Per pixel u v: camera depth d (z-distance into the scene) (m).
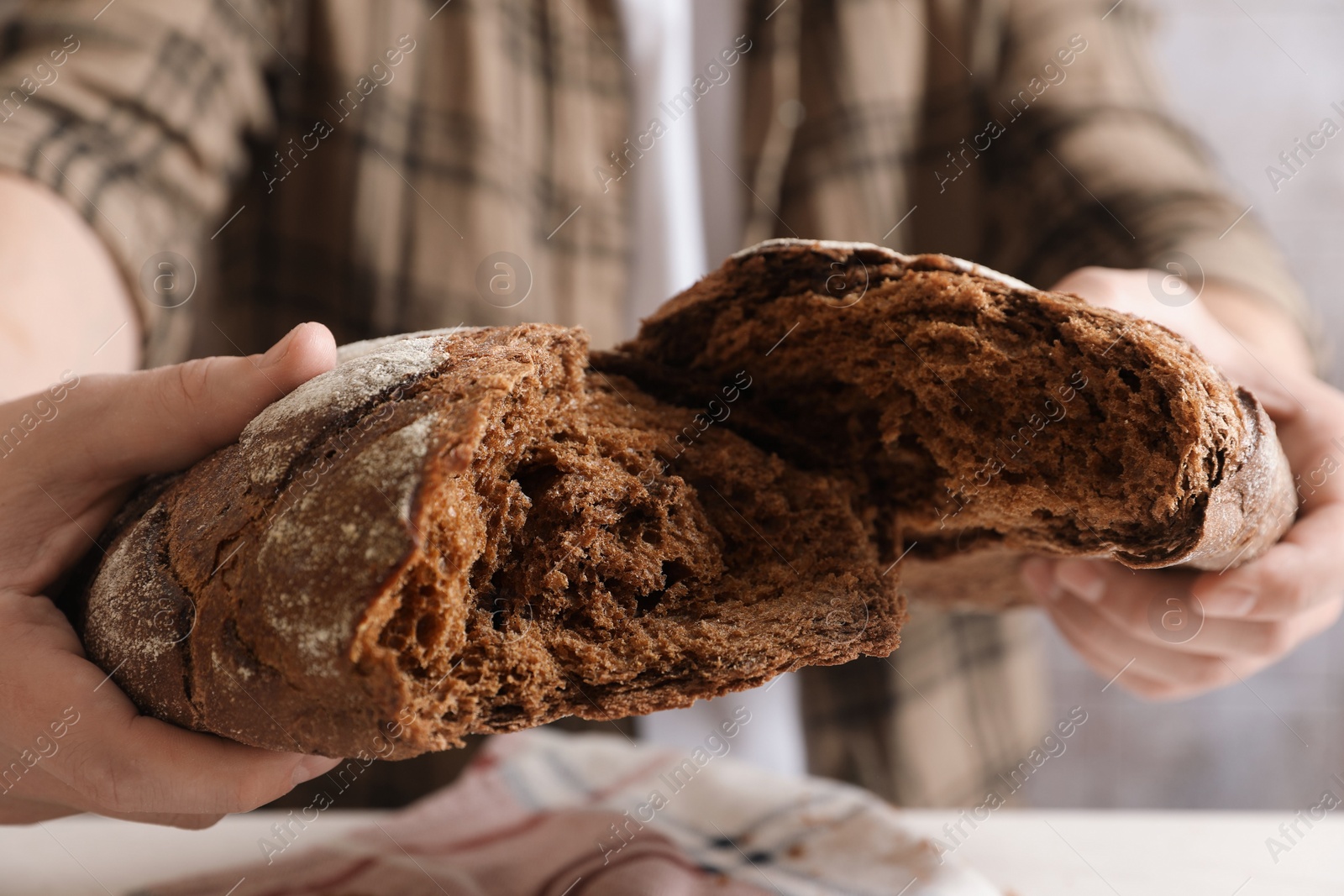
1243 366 0.42
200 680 0.31
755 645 0.34
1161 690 0.44
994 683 0.61
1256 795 0.91
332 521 0.30
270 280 0.54
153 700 0.32
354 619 0.29
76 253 0.42
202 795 0.32
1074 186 0.55
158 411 0.33
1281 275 0.51
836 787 0.46
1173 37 0.91
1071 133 0.57
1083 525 0.35
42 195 0.42
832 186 0.57
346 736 0.30
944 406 0.36
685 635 0.34
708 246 0.60
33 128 0.43
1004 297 0.35
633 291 0.59
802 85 0.58
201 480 0.33
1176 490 0.33
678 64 0.59
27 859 0.42
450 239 0.53
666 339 0.38
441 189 0.53
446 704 0.31
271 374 0.33
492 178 0.54
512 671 0.32
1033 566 0.42
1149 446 0.33
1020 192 0.59
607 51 0.57
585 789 0.46
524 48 0.56
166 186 0.47
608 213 0.58
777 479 0.38
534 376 0.33
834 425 0.39
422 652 0.30
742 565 0.36
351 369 0.33
